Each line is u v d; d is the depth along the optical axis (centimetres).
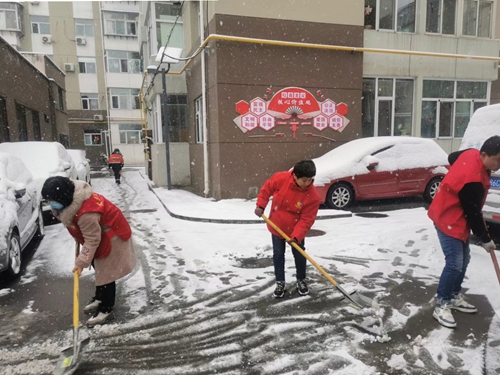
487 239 286
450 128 1189
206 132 955
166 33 1305
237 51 870
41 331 310
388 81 1105
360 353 268
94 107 2991
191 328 310
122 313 338
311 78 940
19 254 440
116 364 262
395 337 288
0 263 385
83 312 343
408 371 246
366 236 557
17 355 276
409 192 814
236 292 380
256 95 895
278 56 905
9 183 457
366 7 1062
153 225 684
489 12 1206
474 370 246
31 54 1734
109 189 1279
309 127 951
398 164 805
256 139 907
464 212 290
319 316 326
